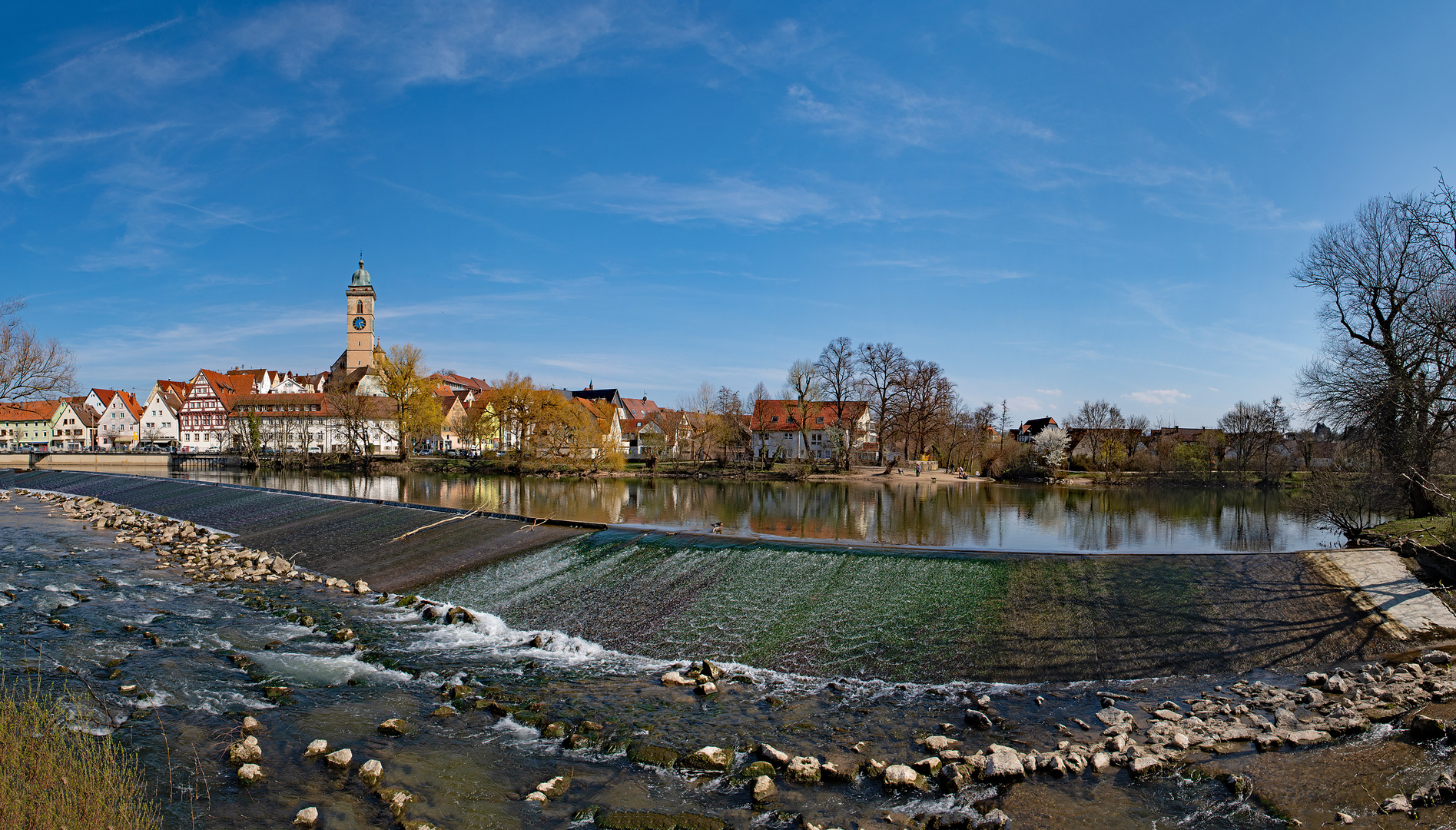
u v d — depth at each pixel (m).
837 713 13.63
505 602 21.41
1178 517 49.38
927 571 20.38
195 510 44.12
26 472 78.00
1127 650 16.38
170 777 10.77
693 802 10.40
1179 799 10.30
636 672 15.94
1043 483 85.12
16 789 9.09
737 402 97.38
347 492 62.97
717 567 22.08
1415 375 28.22
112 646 17.22
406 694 14.56
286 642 17.92
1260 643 16.55
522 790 10.69
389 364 95.69
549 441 93.44
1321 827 9.48
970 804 10.23
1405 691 13.69
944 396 91.88
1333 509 29.11
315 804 10.14
